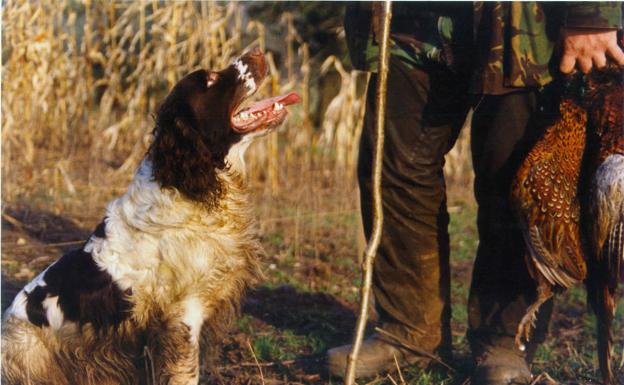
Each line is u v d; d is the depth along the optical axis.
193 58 7.25
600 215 2.96
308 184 7.52
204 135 3.02
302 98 7.82
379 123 2.73
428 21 3.29
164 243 2.96
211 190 3.00
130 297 2.99
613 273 2.98
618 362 3.53
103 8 7.66
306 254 6.09
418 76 3.37
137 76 7.87
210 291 3.06
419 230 3.53
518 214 3.09
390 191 3.51
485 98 3.20
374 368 3.61
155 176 3.01
